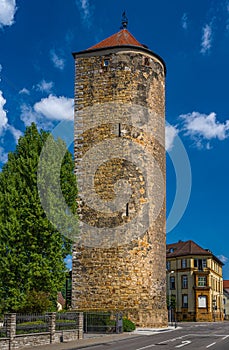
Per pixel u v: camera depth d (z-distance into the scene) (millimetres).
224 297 96688
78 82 34094
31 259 27391
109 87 33406
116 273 30891
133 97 33156
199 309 74125
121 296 30625
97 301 30922
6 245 27188
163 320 32406
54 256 27766
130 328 29047
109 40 36156
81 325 24109
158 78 34875
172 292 77688
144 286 31016
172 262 79250
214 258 79625
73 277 31609
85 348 18422
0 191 29500
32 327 19734
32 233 27734
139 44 36062
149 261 31547
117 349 17750
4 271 26844
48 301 25922
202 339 23781
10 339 17922
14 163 29766
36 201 28094
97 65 33938
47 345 19906
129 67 33500
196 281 74938
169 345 19703
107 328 28281
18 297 26484
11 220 27438
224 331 33375
